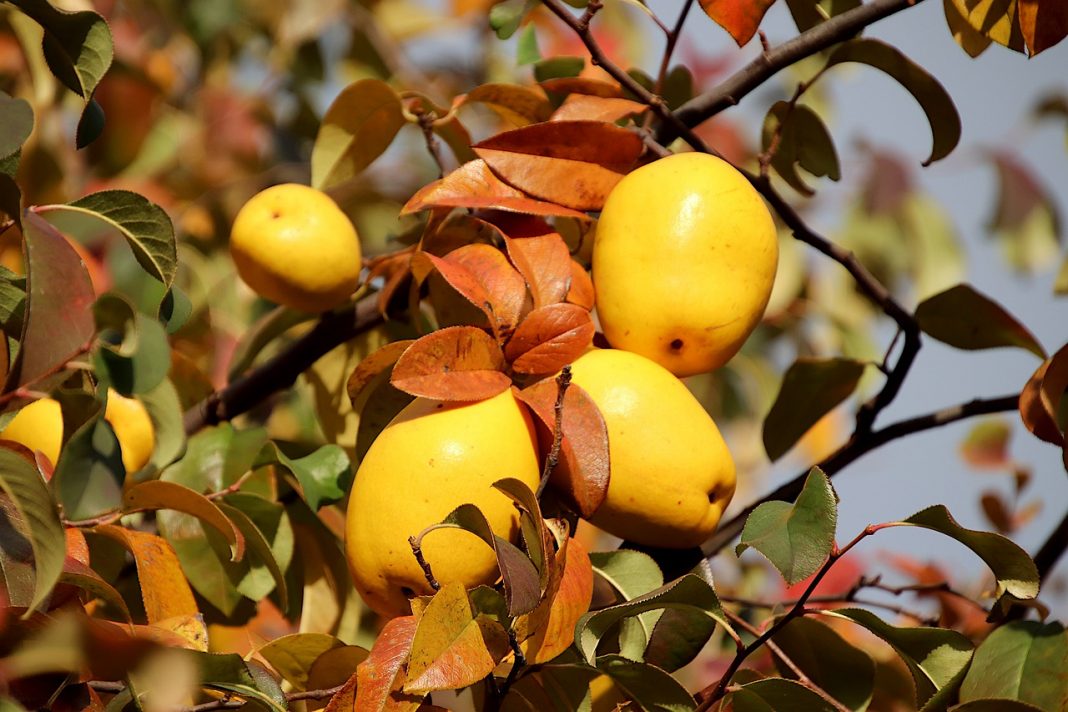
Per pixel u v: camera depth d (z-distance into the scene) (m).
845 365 1.42
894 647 1.20
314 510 1.33
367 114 1.38
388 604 1.19
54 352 1.12
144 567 1.22
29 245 1.12
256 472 1.38
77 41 1.23
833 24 1.34
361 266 1.37
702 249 1.22
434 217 1.32
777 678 1.17
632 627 1.21
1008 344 1.40
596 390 1.21
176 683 1.03
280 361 1.40
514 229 1.27
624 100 1.32
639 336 1.23
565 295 1.25
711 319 1.22
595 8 1.31
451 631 1.13
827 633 1.28
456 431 1.18
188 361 1.42
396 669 1.14
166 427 1.23
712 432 1.21
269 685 1.16
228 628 1.38
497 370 1.21
